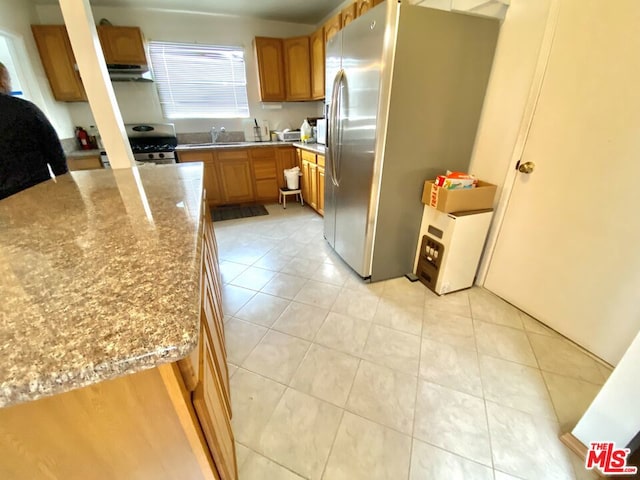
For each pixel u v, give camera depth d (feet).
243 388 4.25
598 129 4.29
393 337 5.19
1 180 4.78
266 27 12.37
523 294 5.78
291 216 11.57
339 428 3.69
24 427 1.49
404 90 5.27
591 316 4.70
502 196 5.88
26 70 9.43
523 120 5.26
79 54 4.89
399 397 4.08
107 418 1.61
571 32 4.40
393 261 6.93
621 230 4.20
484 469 3.24
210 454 1.99
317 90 11.45
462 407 3.93
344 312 5.88
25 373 1.14
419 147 5.90
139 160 11.09
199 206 3.22
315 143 12.09
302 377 4.42
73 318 1.41
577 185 4.65
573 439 3.43
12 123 4.67
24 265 1.95
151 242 2.26
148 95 11.91
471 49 5.38
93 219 2.86
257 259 8.15
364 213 6.31
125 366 1.21
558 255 5.07
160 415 1.67
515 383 4.26
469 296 6.37
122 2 10.25
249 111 13.39
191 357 1.74
